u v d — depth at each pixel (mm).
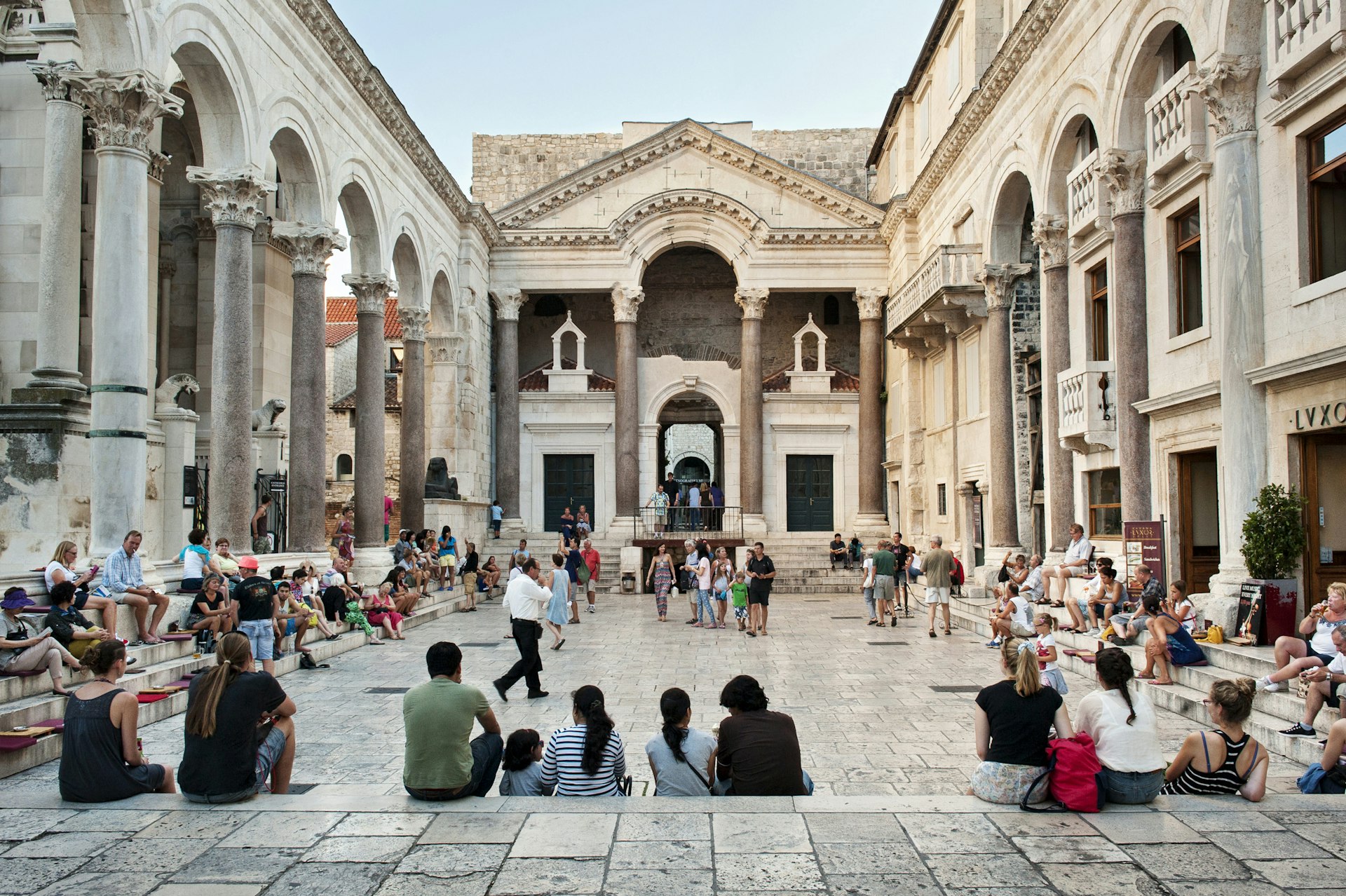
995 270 22609
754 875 5586
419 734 6980
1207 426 13688
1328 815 6566
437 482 29000
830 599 28594
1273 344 12203
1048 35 18828
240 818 6570
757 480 34531
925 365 30734
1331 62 11016
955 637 19438
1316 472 11914
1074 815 6574
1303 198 11750
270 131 17250
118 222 13188
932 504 29797
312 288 19609
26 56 16594
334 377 42344
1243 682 7270
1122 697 7023
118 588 12070
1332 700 9016
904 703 12594
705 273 39719
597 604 27359
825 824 6402
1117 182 15852
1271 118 12086
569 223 35125
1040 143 19391
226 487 15930
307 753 10055
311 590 16797
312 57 19109
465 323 31922
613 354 39031
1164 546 14758
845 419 36000
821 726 11289
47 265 14430
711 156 35188
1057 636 15914
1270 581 11547
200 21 14781
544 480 35969
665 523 33906
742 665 15906
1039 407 22734
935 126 28828
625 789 7602
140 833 6285
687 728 7469
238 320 16141
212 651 13320
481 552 32688
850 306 39156
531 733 7582
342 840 6152
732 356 39438
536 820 6504
